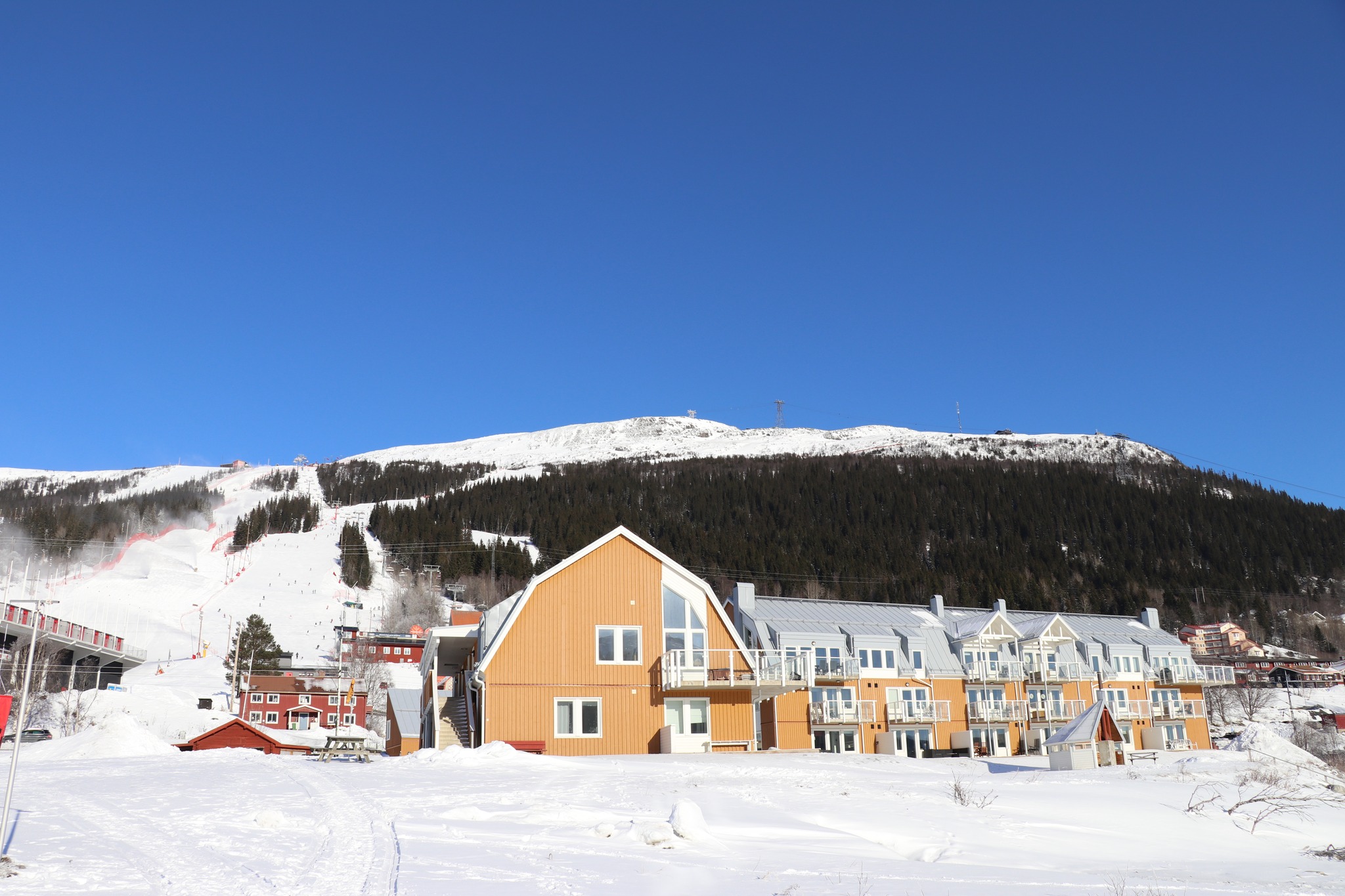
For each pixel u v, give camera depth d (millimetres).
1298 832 19203
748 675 34781
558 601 33969
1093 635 56219
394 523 194625
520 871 12195
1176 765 28062
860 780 23547
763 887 11984
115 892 10266
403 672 106000
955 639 50938
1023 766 31828
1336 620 140750
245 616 143625
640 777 22906
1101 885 13156
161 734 66188
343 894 10578
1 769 24281
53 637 78188
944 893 12000
